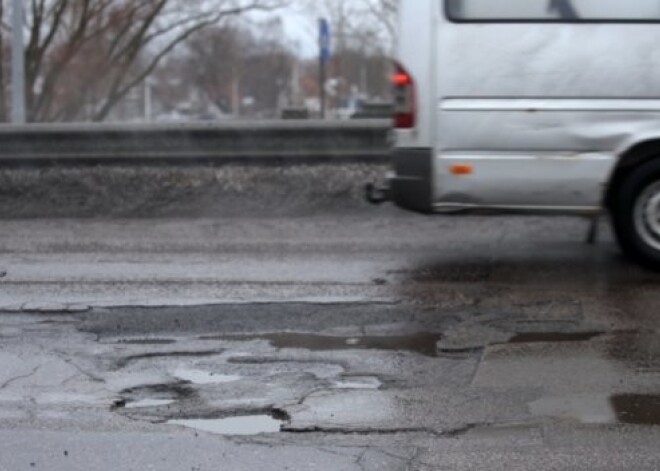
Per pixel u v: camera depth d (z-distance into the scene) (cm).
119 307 678
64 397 499
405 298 693
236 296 705
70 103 2236
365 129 1162
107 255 880
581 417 454
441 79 742
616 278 751
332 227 1026
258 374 532
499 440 429
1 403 489
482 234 971
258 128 1169
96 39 2212
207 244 934
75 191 1157
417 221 1052
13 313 665
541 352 554
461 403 476
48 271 806
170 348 582
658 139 734
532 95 736
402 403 479
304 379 521
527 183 744
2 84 2056
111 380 526
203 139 1176
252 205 1130
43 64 2159
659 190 756
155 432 446
